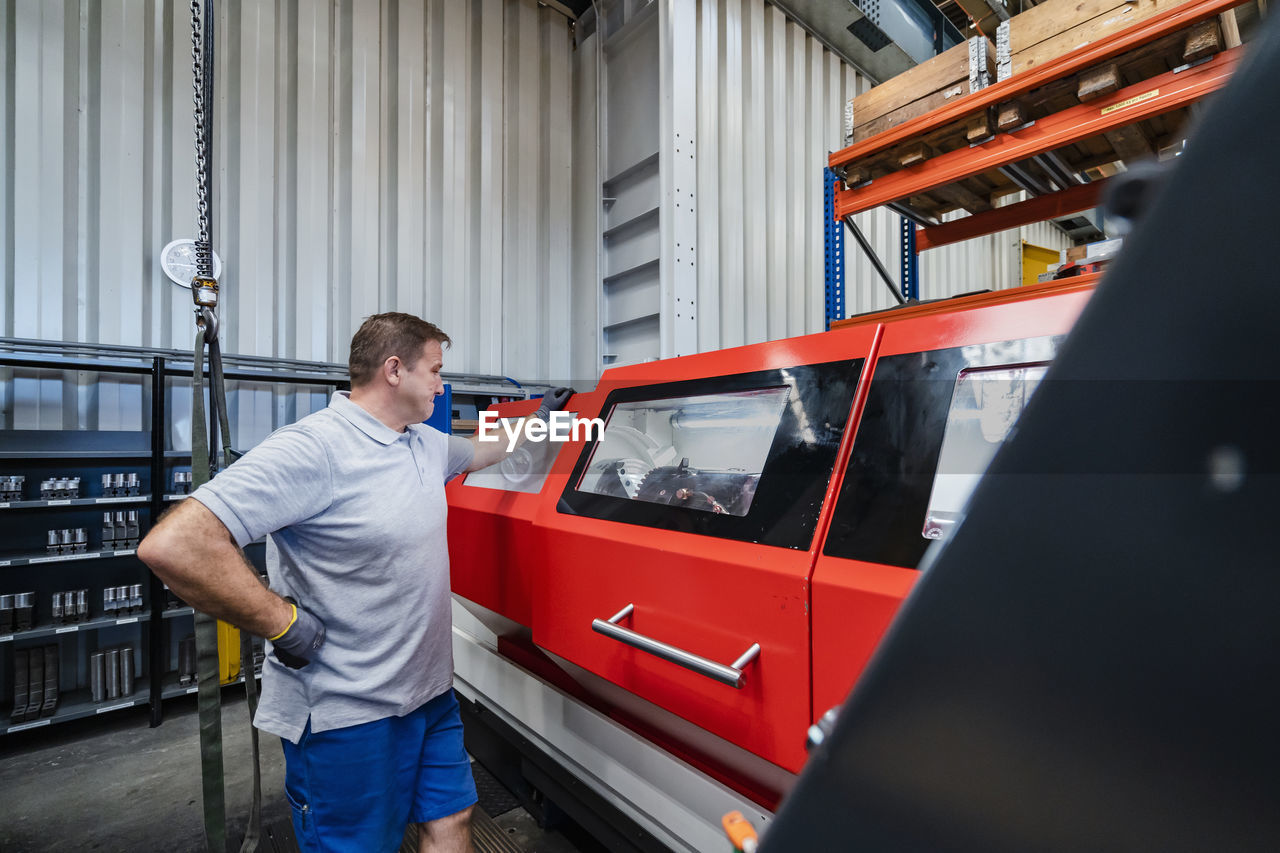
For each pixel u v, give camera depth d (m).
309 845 1.13
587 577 1.16
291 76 3.11
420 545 1.20
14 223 2.51
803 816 0.21
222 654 2.70
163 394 2.62
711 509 1.02
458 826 1.29
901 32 4.07
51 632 2.39
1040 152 1.61
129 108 2.73
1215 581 0.13
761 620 0.84
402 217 3.37
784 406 0.97
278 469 1.04
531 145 3.83
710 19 3.16
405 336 1.26
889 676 0.20
